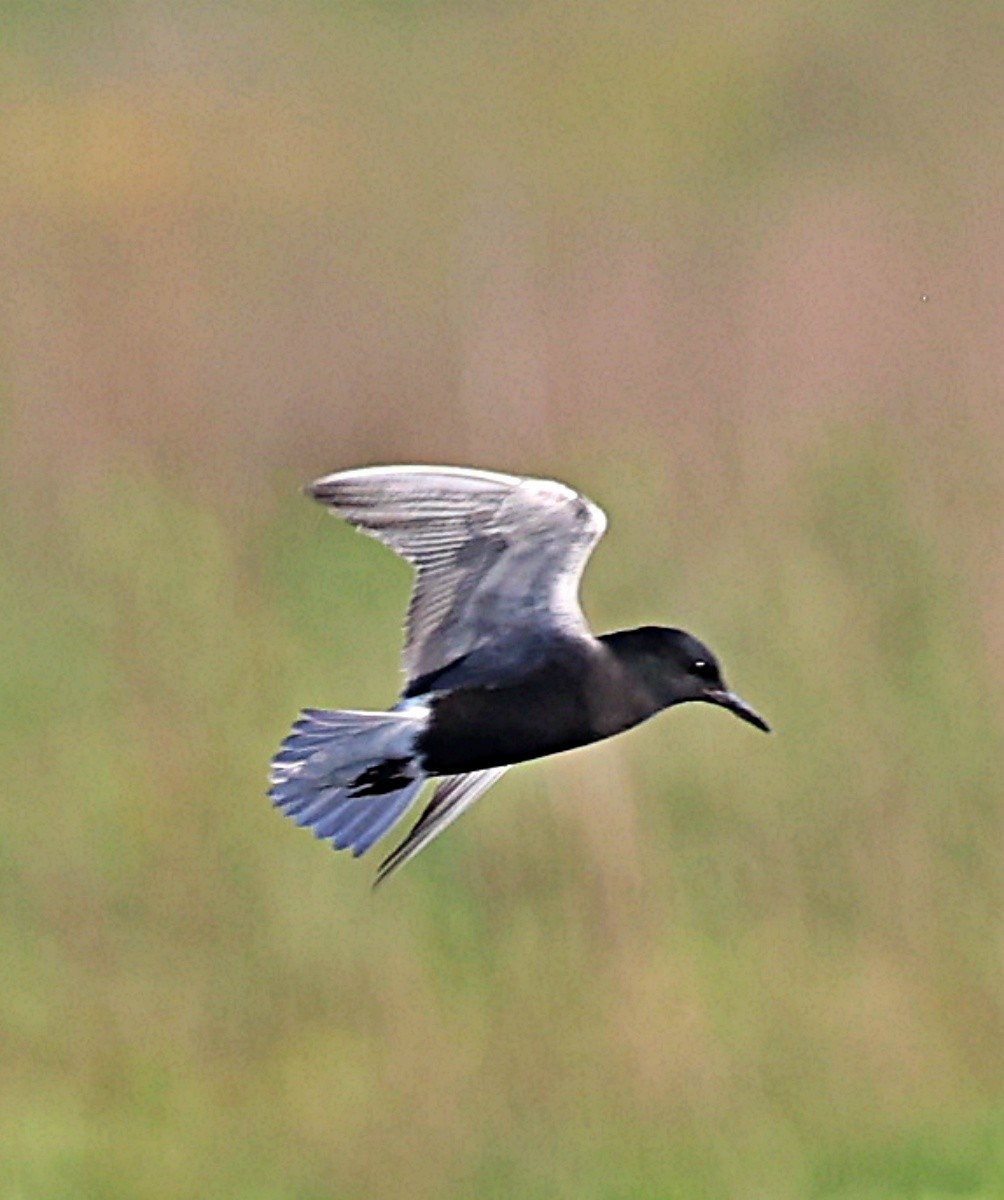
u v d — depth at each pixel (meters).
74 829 14.96
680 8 30.30
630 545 16.88
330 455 19.44
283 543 17.75
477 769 8.89
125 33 29.64
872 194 25.23
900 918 14.00
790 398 19.03
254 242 23.92
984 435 17.83
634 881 14.09
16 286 21.23
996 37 28.89
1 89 28.00
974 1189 12.44
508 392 19.42
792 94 28.70
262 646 16.30
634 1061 12.99
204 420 19.55
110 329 20.64
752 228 24.34
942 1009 13.48
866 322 20.31
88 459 18.80
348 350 20.59
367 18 30.48
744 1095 12.89
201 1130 13.06
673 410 18.89
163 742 15.40
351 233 24.58
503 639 8.93
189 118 27.52
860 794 14.62
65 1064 13.62
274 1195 12.68
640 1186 12.50
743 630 15.95
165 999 13.91
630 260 22.72
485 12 30.83
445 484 8.64
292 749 8.62
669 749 14.87
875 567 16.17
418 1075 13.10
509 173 27.20
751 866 14.28
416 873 14.27
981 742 14.84
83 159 26.33
